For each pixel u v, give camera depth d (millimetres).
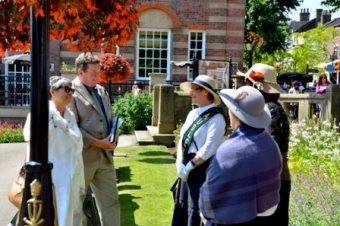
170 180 7883
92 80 4816
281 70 43188
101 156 4816
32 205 2955
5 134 14773
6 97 18531
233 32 20469
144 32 20156
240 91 3016
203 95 4445
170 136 11586
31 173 2984
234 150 2846
